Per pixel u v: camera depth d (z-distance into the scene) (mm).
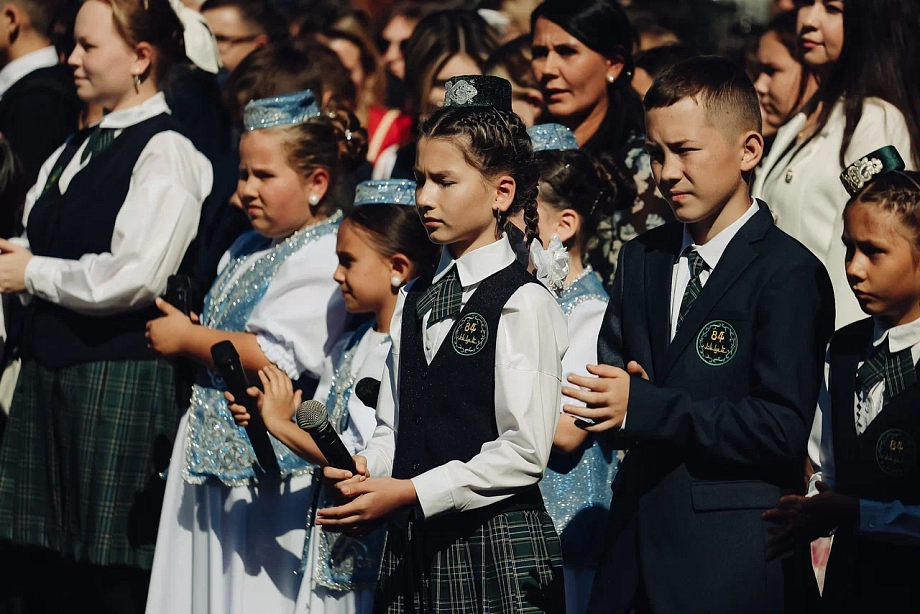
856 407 5207
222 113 9133
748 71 9352
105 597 7414
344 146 7414
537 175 5445
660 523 5121
